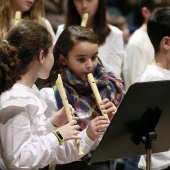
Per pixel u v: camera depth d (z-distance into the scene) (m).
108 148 5.42
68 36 6.14
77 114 5.98
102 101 5.85
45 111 6.04
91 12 8.86
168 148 5.89
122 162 10.38
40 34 5.48
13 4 8.20
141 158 6.76
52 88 6.16
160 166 6.50
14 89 5.35
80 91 6.16
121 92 6.27
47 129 5.77
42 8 8.55
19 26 5.50
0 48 5.37
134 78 9.12
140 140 5.56
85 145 5.62
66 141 5.64
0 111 5.28
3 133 5.27
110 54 8.96
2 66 5.34
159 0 9.25
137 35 9.28
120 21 12.05
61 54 6.21
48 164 5.84
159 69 6.72
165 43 6.74
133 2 15.54
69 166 6.07
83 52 6.06
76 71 6.15
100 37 8.89
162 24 6.75
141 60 9.13
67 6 9.03
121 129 5.36
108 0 15.59
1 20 8.09
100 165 6.21
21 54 5.40
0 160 5.39
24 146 5.25
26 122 5.30
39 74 5.56
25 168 5.22
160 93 5.30
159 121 5.52
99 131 5.61
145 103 5.30
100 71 6.28
